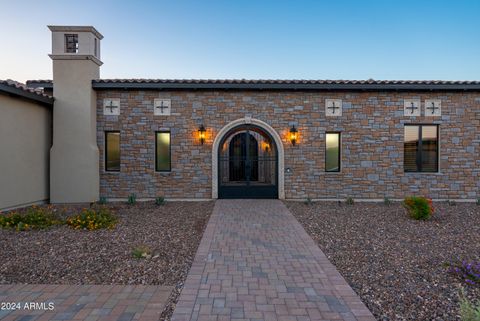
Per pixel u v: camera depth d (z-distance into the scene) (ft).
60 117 29.48
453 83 30.25
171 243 16.67
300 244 16.60
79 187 29.58
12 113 25.36
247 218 23.06
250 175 32.32
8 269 12.82
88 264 13.43
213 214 24.45
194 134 31.35
